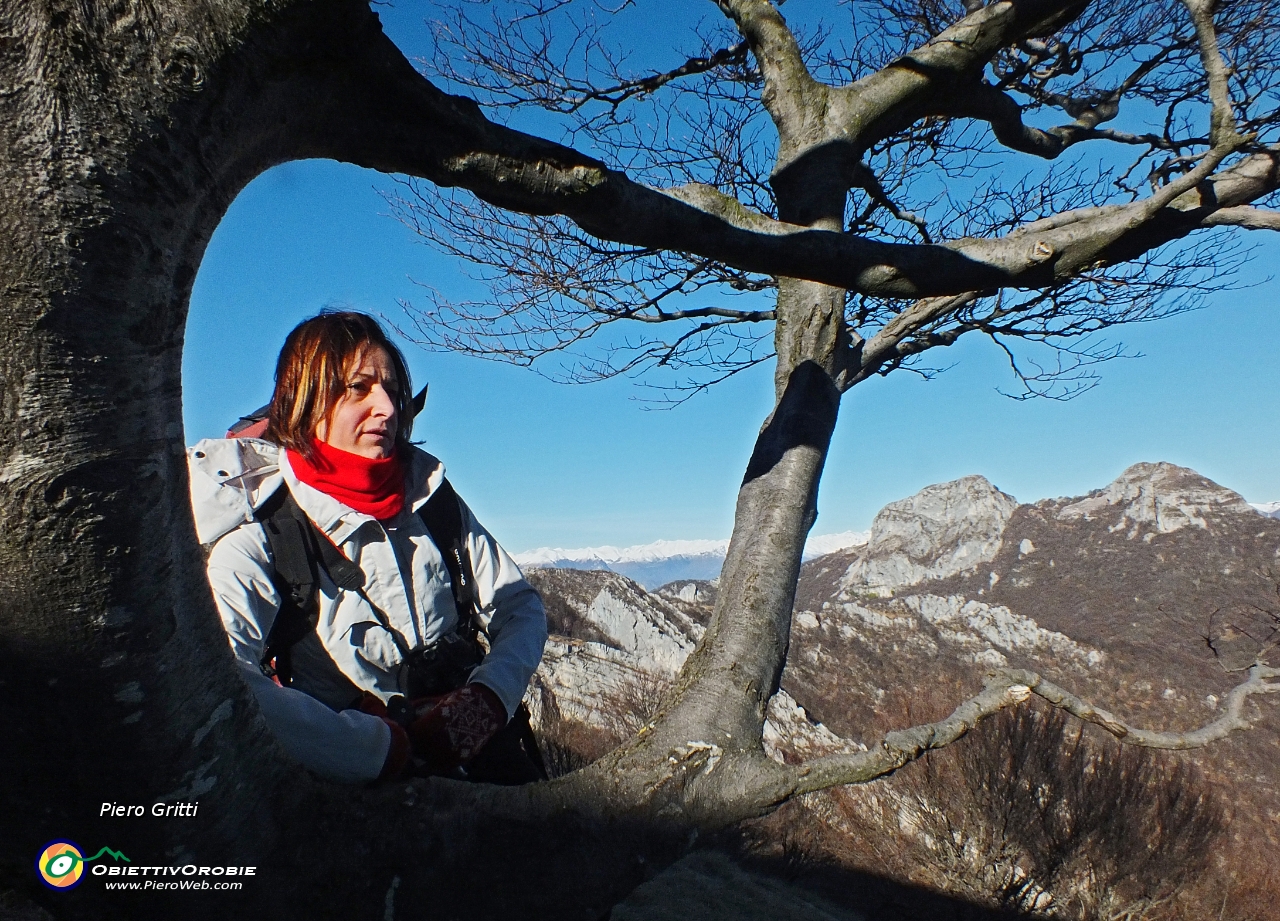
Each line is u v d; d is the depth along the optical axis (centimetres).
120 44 64
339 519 130
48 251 64
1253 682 146
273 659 132
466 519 153
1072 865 983
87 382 68
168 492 76
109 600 72
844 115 248
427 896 101
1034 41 429
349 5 75
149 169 68
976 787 1013
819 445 195
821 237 143
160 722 79
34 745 77
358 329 138
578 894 108
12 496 66
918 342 490
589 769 120
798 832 972
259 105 77
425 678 135
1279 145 221
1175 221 203
